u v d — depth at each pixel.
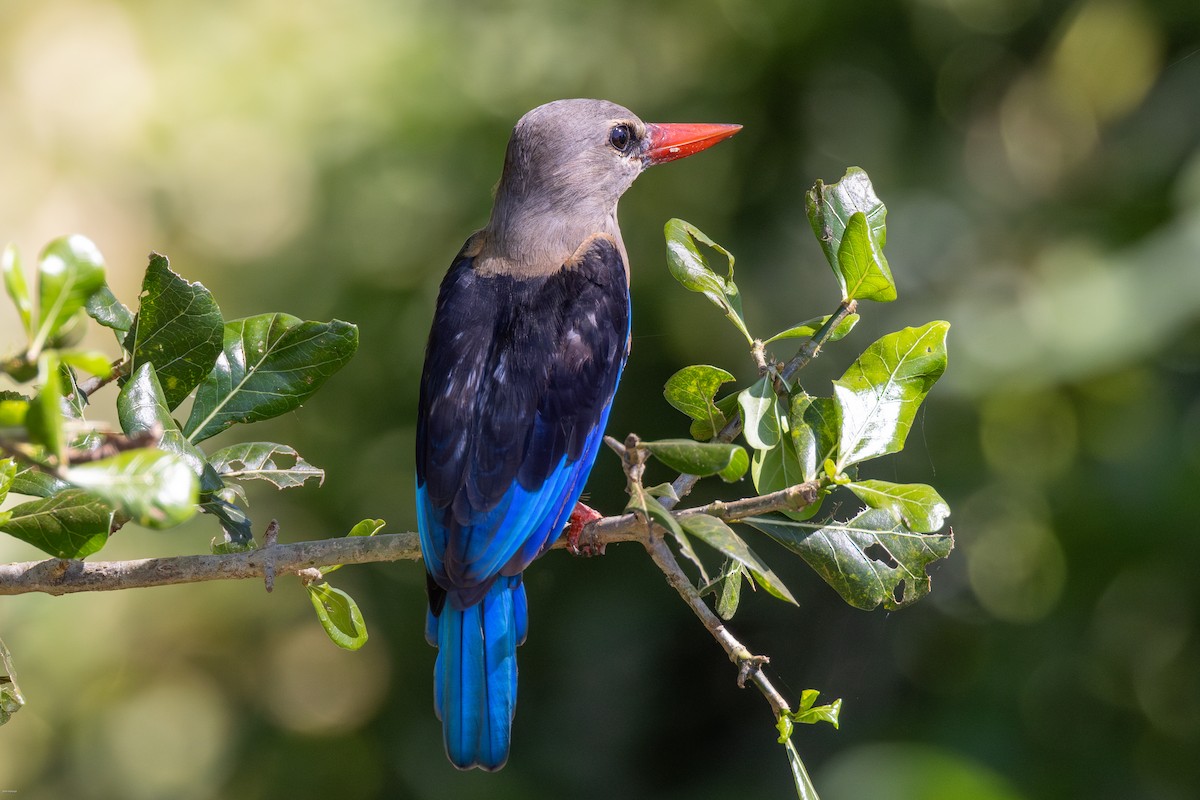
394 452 12.45
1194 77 11.20
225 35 15.59
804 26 12.12
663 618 11.88
